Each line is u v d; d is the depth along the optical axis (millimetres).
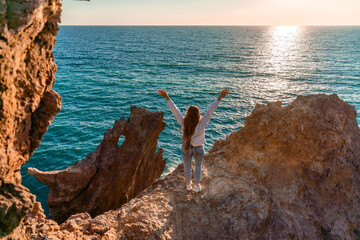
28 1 2504
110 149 9508
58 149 20922
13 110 2959
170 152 21125
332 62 76562
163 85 46312
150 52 102375
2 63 2525
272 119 5953
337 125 5496
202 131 4363
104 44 135875
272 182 5090
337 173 5145
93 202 9062
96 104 34188
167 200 4781
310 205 4773
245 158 5699
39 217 5023
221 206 4629
